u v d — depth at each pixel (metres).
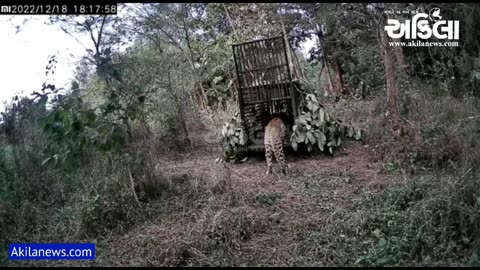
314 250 4.12
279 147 6.64
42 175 5.42
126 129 5.23
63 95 4.83
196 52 10.60
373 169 6.43
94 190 5.03
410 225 4.16
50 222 4.70
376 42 8.63
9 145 5.55
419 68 9.33
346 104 10.16
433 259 3.75
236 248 4.24
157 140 7.64
